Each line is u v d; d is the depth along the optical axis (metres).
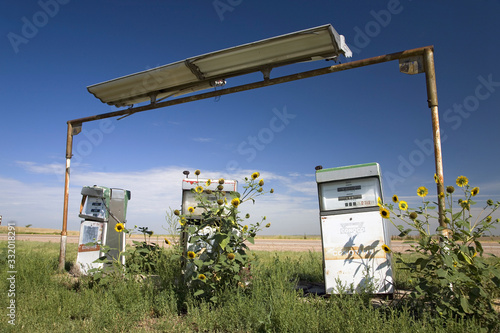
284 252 13.77
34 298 5.44
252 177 5.67
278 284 5.67
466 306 3.94
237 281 5.59
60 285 6.57
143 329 4.28
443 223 4.82
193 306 5.11
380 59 5.98
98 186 8.30
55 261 9.44
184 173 7.02
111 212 8.23
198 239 5.52
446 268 4.27
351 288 5.39
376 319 3.86
